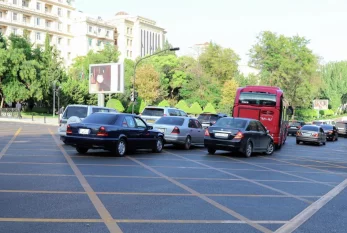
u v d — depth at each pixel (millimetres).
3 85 56031
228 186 9586
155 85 70250
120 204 7164
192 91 77688
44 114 61344
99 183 9078
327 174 13031
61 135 17750
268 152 19188
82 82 66438
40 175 9789
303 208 7594
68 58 99562
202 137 20500
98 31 108062
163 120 19406
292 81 73750
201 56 82812
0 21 80125
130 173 10766
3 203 6852
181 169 12117
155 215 6520
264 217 6738
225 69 80062
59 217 6121
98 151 15883
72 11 102812
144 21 129500
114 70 42594
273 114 21906
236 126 17188
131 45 124812
